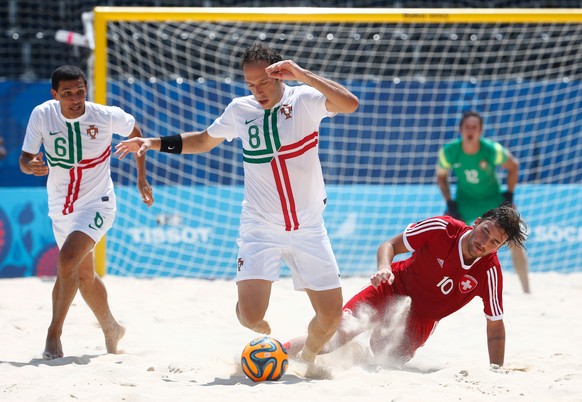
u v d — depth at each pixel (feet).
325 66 153.69
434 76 157.38
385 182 133.39
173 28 144.36
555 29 160.25
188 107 127.65
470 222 105.70
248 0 159.43
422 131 133.90
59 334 60.03
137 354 63.93
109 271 113.91
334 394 48.37
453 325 79.10
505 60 159.22
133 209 115.75
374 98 132.77
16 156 126.62
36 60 150.71
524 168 135.74
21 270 112.98
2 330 72.43
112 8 108.17
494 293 57.31
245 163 53.06
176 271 115.96
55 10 153.79
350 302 59.67
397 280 59.72
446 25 158.92
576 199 126.00
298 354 57.77
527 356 62.59
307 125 51.57
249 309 51.60
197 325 78.18
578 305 91.50
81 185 60.34
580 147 136.67
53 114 59.47
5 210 113.29
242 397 47.32
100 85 108.58
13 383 50.88
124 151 54.08
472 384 51.85
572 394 48.34
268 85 50.52
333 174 131.54
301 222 52.47
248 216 53.31
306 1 160.04
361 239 121.80
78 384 50.88
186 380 53.52
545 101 136.36
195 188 118.32
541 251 123.95
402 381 52.60
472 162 103.35
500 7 162.09
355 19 111.65
